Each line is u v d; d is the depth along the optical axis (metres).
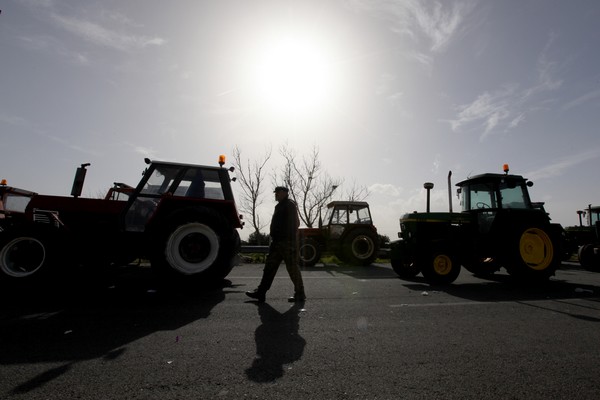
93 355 2.43
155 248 5.03
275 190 4.70
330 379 2.10
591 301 4.77
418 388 2.00
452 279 6.54
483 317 3.79
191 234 5.17
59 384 1.95
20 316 3.48
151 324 3.27
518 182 7.55
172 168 5.98
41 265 4.72
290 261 4.55
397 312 3.97
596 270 9.47
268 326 3.28
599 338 3.04
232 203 5.76
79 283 5.59
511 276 7.25
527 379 2.15
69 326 3.15
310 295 4.98
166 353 2.50
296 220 4.63
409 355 2.55
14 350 2.50
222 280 6.30
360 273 8.22
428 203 7.97
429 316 3.80
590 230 12.88
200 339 2.84
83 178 5.81
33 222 5.09
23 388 1.89
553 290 5.79
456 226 7.49
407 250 7.25
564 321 3.64
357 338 2.95
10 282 4.59
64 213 5.60
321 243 11.46
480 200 7.64
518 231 6.75
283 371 2.21
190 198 5.56
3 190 7.80
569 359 2.52
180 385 1.98
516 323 3.54
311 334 3.04
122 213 5.51
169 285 5.54
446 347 2.75
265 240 19.86
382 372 2.23
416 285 6.23
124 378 2.05
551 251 6.79
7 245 4.66
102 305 4.04
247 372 2.18
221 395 1.86
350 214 11.62
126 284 5.55
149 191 5.79
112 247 5.41
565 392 1.99
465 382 2.09
